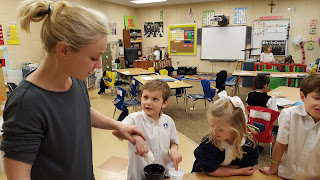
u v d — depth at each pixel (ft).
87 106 3.06
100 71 23.79
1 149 2.17
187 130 12.59
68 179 2.72
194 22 31.71
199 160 3.85
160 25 33.60
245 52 29.63
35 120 2.24
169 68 29.07
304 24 27.14
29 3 2.21
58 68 2.37
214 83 25.75
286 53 28.19
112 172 8.38
